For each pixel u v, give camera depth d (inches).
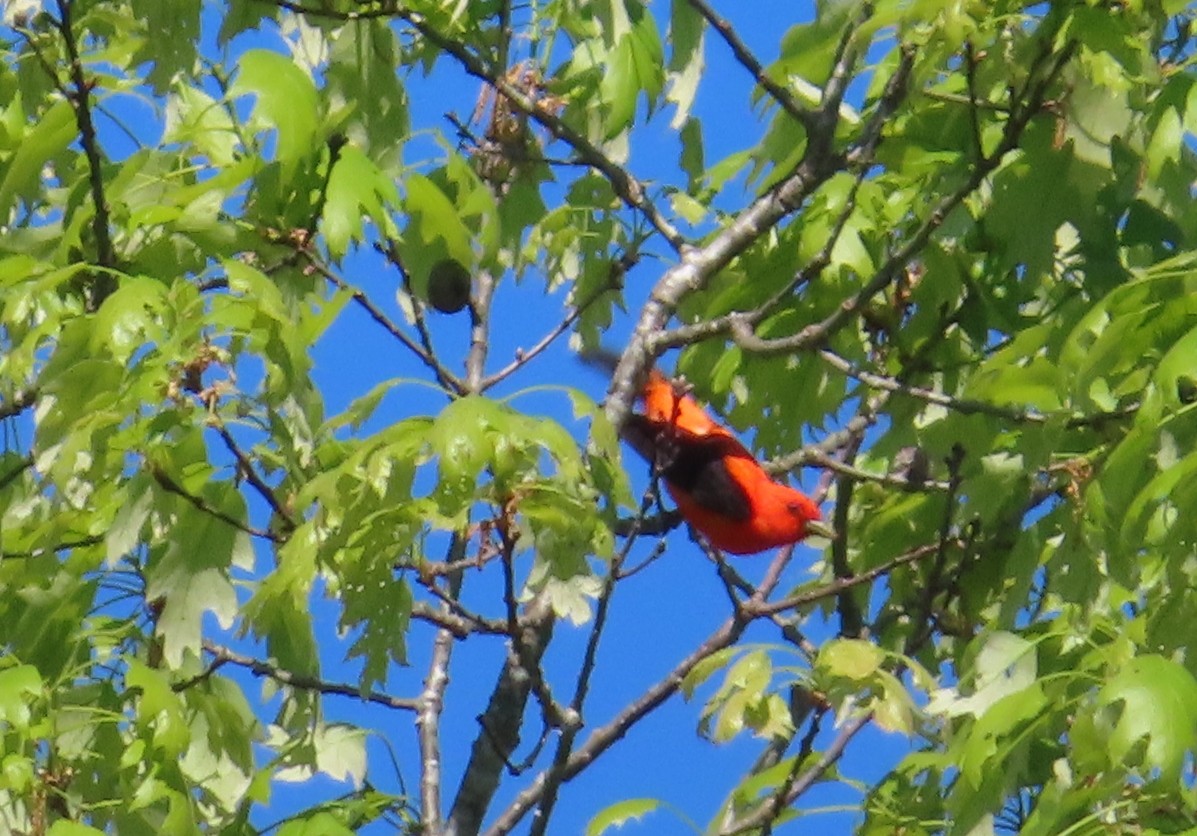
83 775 379.9
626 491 355.6
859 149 464.4
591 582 360.5
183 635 382.0
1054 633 398.9
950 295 458.9
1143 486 391.5
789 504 501.0
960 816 373.1
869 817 426.9
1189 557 364.2
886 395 487.5
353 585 354.9
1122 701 341.4
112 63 476.7
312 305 448.5
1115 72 398.0
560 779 379.9
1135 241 445.7
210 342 364.5
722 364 502.6
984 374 418.3
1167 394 343.3
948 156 464.4
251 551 385.4
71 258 406.3
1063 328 413.7
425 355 450.9
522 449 332.5
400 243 433.4
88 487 416.2
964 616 481.4
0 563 420.5
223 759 427.8
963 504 463.5
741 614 455.8
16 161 427.2
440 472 330.6
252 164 396.5
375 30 467.5
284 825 402.6
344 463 342.6
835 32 471.8
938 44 372.2
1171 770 328.2
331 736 443.2
